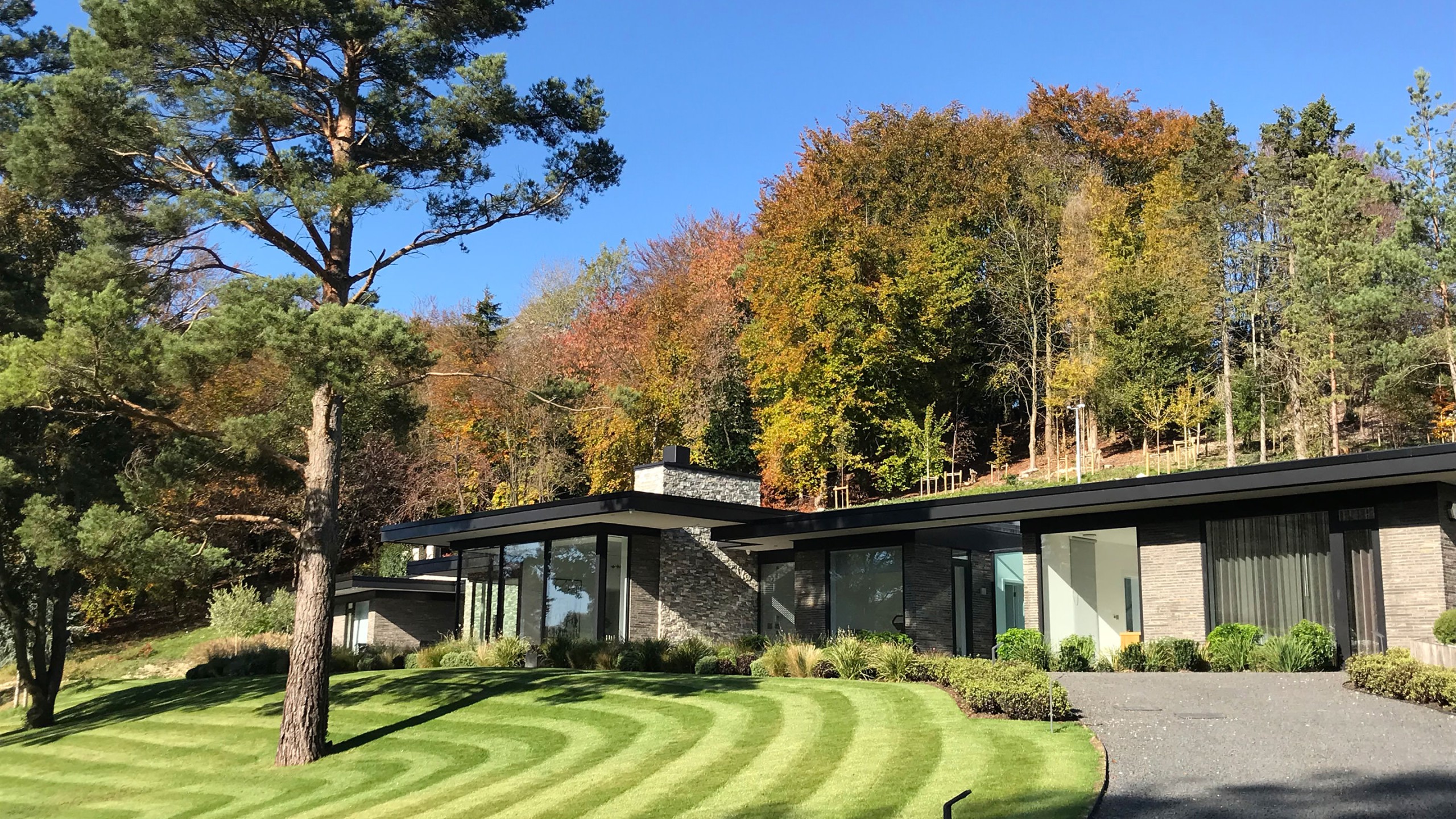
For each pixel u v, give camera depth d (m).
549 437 42.28
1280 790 8.83
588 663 20.88
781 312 39.88
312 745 14.90
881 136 46.81
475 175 18.02
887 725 12.38
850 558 23.16
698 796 10.29
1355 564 16.19
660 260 45.22
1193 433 40.78
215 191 14.88
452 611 32.16
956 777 9.82
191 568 17.19
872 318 40.59
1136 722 11.77
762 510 23.58
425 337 15.62
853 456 40.53
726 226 46.22
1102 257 40.12
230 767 15.23
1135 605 18.72
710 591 24.59
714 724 13.59
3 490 20.56
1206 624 17.56
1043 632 19.44
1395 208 37.69
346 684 19.80
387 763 14.14
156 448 22.11
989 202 44.28
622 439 40.03
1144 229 41.25
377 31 15.77
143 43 15.05
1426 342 29.94
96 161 15.41
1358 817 7.96
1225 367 37.16
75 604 33.66
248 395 23.16
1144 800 8.78
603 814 10.14
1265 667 15.52
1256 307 35.91
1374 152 30.92
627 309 43.28
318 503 15.69
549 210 18.47
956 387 43.88
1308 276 34.00
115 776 15.95
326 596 15.50
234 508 34.19
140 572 16.62
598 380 40.78
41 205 21.23
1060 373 38.69
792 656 17.92
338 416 16.31
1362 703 12.16
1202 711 12.23
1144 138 47.00
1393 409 33.28
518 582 24.80
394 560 39.66
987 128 45.38
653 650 20.41
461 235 18.30
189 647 33.09
